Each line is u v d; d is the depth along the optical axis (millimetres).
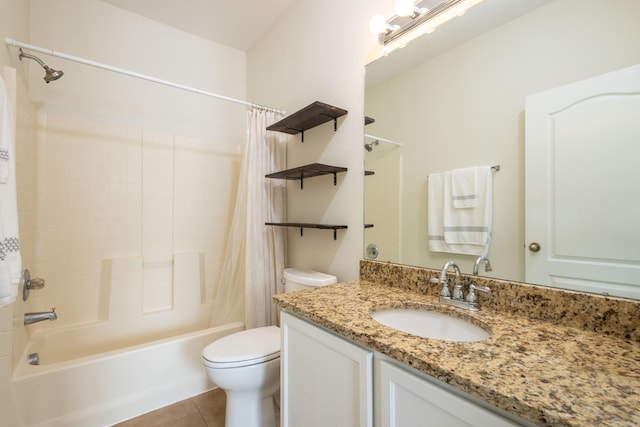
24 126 1668
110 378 1603
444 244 1216
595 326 830
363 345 838
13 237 1034
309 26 1980
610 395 530
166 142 2412
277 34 2334
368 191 1558
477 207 1112
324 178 1844
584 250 861
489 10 1089
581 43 868
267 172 2078
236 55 2785
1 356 1285
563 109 902
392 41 1432
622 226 798
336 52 1762
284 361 1168
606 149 823
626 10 795
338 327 890
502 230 1041
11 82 1432
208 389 1917
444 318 1062
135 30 2295
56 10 2006
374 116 1527
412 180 1346
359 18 1616
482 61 1104
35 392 1393
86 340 2020
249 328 1958
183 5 2193
